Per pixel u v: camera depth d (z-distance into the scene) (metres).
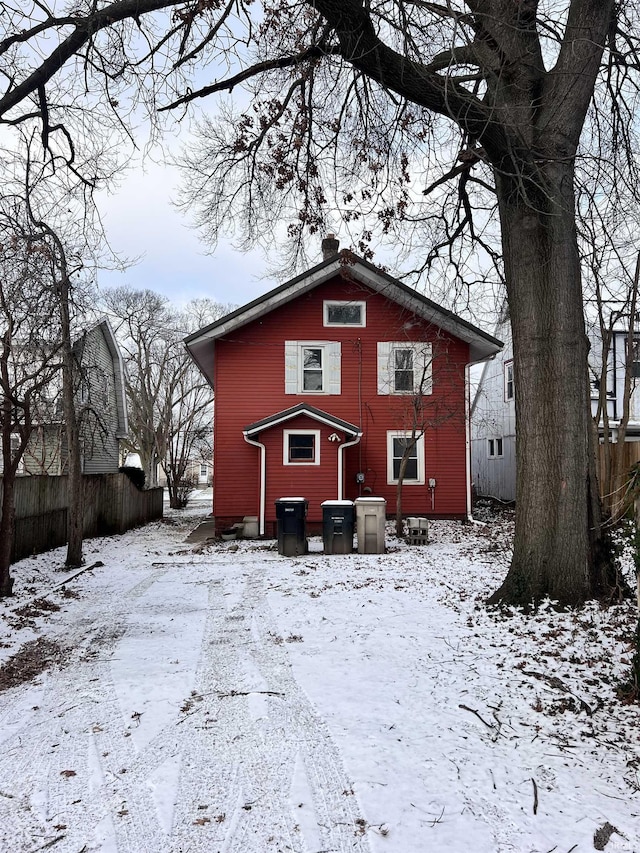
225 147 8.90
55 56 6.48
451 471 18.53
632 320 13.50
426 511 18.47
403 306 17.45
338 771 3.69
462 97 6.21
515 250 7.22
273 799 3.41
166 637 6.79
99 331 24.55
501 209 7.51
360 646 6.13
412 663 5.55
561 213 6.86
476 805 3.34
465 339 17.92
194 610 8.08
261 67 7.68
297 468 16.62
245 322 17.84
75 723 4.52
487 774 3.66
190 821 3.22
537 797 3.42
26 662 6.03
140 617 7.77
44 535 14.07
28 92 6.53
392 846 2.99
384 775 3.63
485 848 2.97
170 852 2.97
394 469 18.53
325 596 8.58
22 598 8.91
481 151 7.25
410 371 18.67
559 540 6.73
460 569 10.46
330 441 16.72
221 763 3.83
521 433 7.11
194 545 16.14
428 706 4.63
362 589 8.98
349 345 18.55
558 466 6.82
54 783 3.65
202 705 4.77
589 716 4.41
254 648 6.23
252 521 16.92
